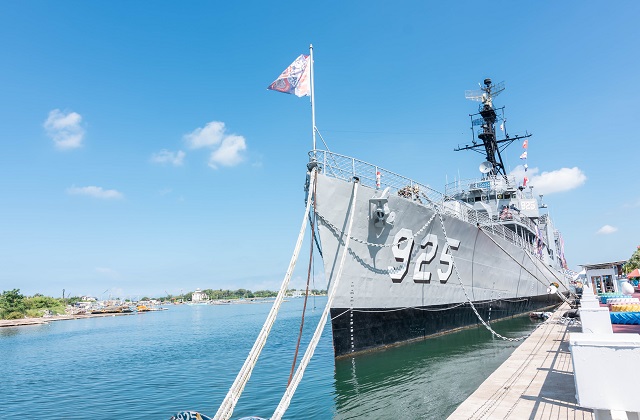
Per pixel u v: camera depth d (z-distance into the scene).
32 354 30.27
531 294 32.81
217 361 21.73
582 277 49.12
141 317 94.69
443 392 11.64
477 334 20.72
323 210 13.93
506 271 26.59
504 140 32.75
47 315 97.94
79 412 13.22
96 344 35.34
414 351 16.70
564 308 32.09
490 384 8.62
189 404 13.14
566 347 12.90
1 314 81.94
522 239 29.06
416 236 17.41
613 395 3.52
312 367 17.17
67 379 19.53
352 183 14.56
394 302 16.92
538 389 8.12
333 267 14.40
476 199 30.53
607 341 3.61
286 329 39.38
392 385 12.49
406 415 9.97
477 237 21.78
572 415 6.56
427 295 18.72
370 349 16.00
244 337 33.97
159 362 22.84
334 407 10.93
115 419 12.09
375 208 15.12
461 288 21.22
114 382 17.95
